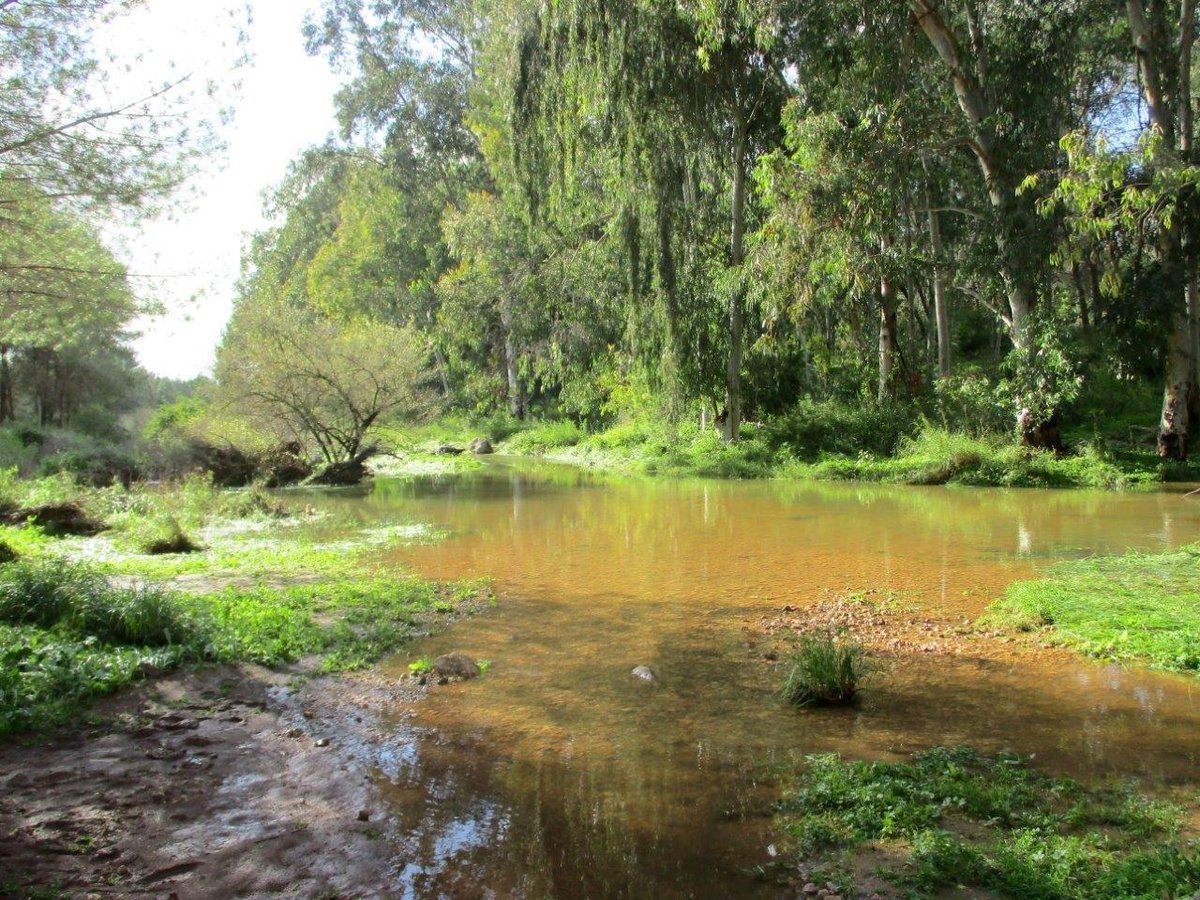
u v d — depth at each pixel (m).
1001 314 23.89
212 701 6.23
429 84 46.88
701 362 27.28
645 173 25.64
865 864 3.97
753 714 6.01
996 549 12.24
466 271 40.69
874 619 8.48
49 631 7.04
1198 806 4.47
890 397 27.11
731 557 12.17
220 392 25.20
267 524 16.44
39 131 9.28
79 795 4.66
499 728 5.78
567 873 3.96
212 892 3.75
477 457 39.84
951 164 25.98
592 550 13.03
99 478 23.95
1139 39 21.42
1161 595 8.70
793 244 20.86
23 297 10.81
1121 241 22.53
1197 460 21.72
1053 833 4.17
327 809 4.58
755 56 24.78
